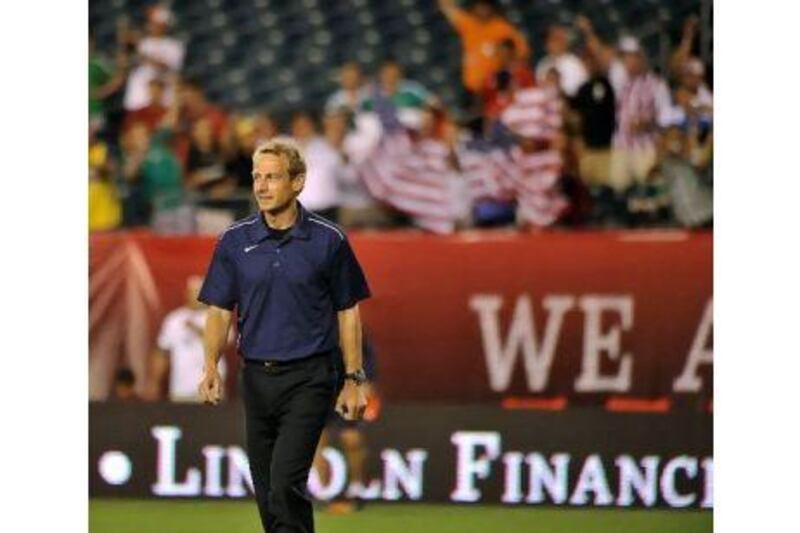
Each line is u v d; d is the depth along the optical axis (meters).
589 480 35.62
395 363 36.06
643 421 35.62
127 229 37.84
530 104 38.81
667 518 34.88
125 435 35.31
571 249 36.22
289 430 23.80
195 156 38.22
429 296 36.16
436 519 34.28
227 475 35.34
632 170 38.62
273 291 23.73
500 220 38.47
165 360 35.88
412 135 38.69
